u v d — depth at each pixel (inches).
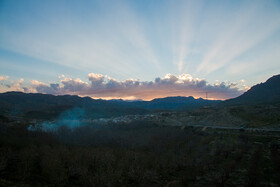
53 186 1005.8
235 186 1063.6
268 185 1013.2
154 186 1150.3
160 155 1835.6
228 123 3720.5
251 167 1267.2
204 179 1213.7
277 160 1327.5
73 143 2337.6
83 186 1069.8
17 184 916.0
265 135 2215.8
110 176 1145.4
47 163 1197.7
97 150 1798.7
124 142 2461.9
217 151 1803.6
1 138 1958.7
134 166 1407.5
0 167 1080.8
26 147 1739.7
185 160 1640.0
